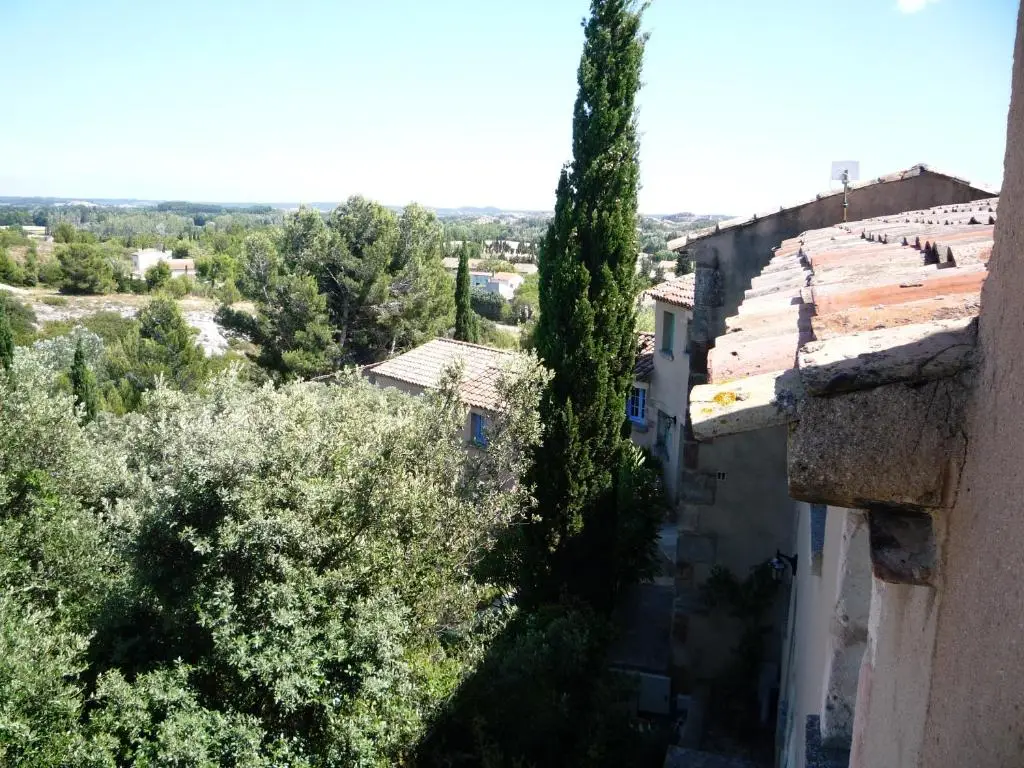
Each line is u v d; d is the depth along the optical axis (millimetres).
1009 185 1475
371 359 32094
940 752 1504
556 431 11523
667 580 15469
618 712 8945
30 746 6281
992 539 1266
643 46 11422
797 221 9516
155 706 6926
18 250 83312
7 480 8484
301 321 29453
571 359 11453
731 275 9727
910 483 1624
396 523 8461
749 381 2154
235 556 7449
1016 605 1108
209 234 118438
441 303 34500
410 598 8562
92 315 57219
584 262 11539
